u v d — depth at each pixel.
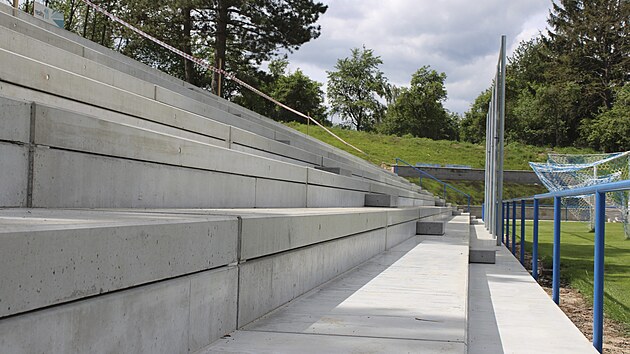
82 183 3.37
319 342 2.82
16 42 4.86
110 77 6.24
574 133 69.94
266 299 3.52
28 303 1.54
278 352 2.62
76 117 3.30
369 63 90.56
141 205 3.97
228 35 33.81
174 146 4.36
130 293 2.03
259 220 3.33
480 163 46.56
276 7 32.59
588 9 68.81
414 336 2.97
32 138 2.99
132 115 5.39
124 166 3.77
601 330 4.05
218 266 2.82
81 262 1.76
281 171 6.53
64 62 5.50
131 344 2.04
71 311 1.71
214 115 8.73
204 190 4.84
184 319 2.46
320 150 13.86
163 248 2.26
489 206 13.86
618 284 8.92
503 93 11.23
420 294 4.32
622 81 66.06
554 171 29.69
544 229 23.91
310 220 4.34
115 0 34.03
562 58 70.06
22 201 2.94
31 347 1.55
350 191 9.35
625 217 19.11
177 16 31.83
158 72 11.71
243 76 36.78
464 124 90.88
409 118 87.81
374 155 44.66
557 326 4.70
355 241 5.99
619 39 67.56
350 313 3.58
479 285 6.82
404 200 13.70
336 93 90.69
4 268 1.45
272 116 65.69
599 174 29.31
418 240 9.64
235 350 2.64
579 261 12.05
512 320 4.93
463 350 2.69
